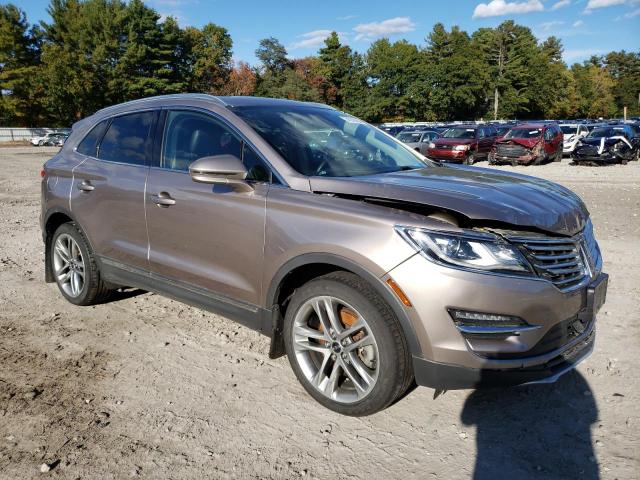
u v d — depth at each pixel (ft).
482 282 8.43
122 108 14.51
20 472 8.40
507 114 299.79
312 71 271.69
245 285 10.93
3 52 193.57
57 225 16.08
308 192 10.12
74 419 9.87
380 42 273.54
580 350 9.75
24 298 16.42
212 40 253.24
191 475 8.37
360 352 9.70
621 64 442.09
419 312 8.57
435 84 266.16
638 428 9.43
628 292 16.40
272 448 9.04
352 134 13.00
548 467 8.47
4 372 11.64
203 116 12.26
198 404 10.39
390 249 8.78
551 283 8.88
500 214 8.73
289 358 10.50
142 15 203.92
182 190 11.91
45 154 107.55
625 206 32.73
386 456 8.80
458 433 9.40
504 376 8.66
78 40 194.90
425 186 9.74
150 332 13.82
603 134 68.64
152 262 12.78
